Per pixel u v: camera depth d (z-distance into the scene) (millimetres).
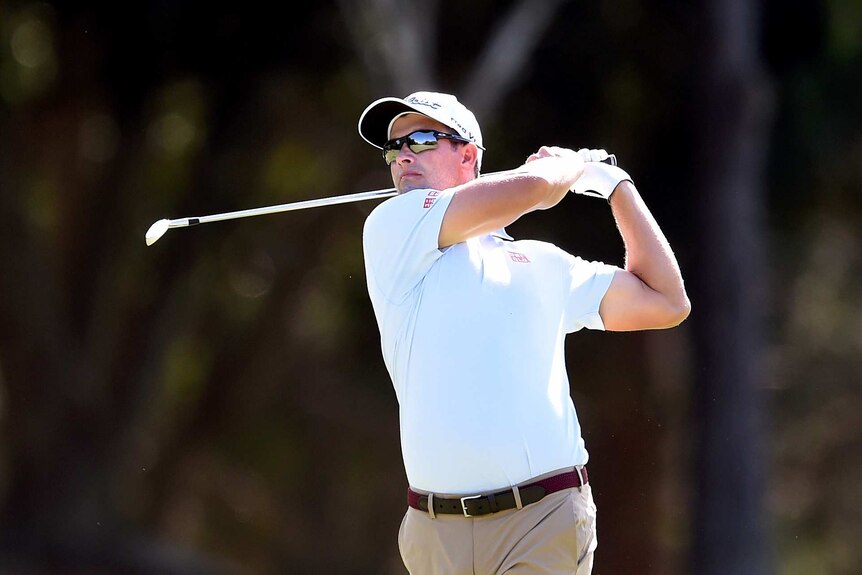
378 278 12711
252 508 61156
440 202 12438
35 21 45250
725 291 43656
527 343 12375
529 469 12109
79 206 50094
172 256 51344
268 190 51938
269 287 54781
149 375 52031
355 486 60500
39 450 48438
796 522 57094
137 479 54531
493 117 45094
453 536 12211
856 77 46875
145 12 42219
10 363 48062
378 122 13969
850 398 57406
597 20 44469
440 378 12180
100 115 47750
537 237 46906
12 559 47312
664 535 48438
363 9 39844
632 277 13523
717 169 43531
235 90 45656
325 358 60125
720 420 43688
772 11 45875
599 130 47125
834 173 49875
